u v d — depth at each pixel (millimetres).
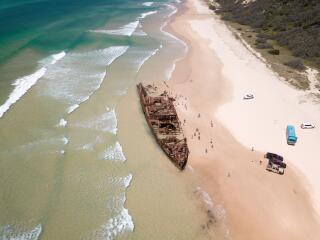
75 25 96062
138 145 47094
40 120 50469
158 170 43031
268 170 43719
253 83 65625
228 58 77375
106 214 36688
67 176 41062
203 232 35500
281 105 58219
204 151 46625
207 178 42250
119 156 44781
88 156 44312
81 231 34688
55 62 69875
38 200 37719
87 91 59344
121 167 43031
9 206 36781
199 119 53500
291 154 46781
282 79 67438
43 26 92312
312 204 39281
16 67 65875
